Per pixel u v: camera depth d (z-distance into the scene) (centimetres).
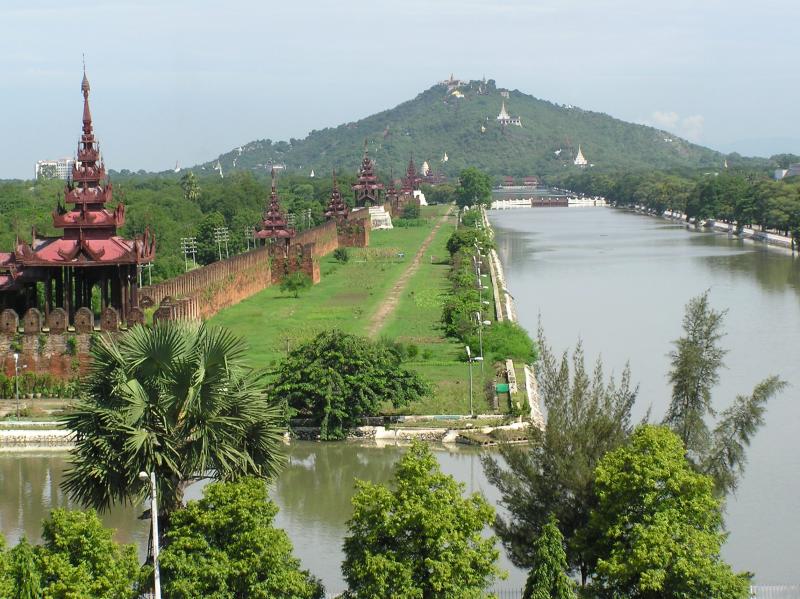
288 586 6050
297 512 9400
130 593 5897
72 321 13462
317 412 11906
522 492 7094
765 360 15362
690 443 7806
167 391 6562
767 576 7988
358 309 19775
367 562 5919
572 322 19038
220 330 6762
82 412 6600
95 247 13338
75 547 5844
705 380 8150
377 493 6144
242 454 6694
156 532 6019
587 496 6844
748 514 9244
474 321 16738
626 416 7481
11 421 11781
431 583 5919
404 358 15225
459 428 11856
